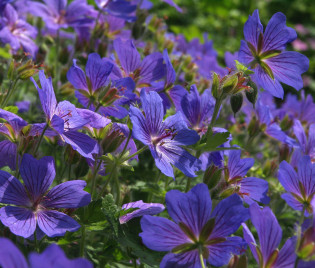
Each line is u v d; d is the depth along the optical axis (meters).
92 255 0.38
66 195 0.34
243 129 0.58
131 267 0.39
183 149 0.36
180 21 1.24
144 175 0.45
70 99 0.47
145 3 0.60
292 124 0.54
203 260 0.33
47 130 0.35
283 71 0.38
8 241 0.25
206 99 0.42
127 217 0.35
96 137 0.37
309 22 1.62
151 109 0.35
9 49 0.53
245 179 0.39
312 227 0.31
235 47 1.11
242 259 0.32
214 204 0.39
